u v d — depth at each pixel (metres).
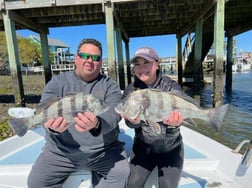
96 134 2.04
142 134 2.25
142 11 12.73
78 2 10.35
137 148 2.41
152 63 2.27
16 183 2.59
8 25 10.94
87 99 1.82
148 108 1.89
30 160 3.13
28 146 3.71
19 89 11.76
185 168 2.88
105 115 2.05
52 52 57.41
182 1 11.20
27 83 25.45
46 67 16.53
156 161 2.39
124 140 3.72
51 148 2.23
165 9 12.45
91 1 10.34
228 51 17.95
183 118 1.94
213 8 11.14
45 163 2.18
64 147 2.17
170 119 1.94
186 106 1.95
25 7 10.59
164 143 2.21
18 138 3.67
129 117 1.88
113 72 10.74
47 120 1.84
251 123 8.20
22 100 11.94
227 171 2.68
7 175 2.77
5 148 3.35
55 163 2.18
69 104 1.82
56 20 14.08
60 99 1.85
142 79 2.33
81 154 2.17
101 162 2.21
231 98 14.21
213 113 1.94
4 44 42.34
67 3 10.40
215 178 2.64
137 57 2.26
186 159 2.97
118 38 14.59
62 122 1.83
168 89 2.31
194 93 13.55
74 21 14.98
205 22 15.77
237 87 20.80
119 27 14.16
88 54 2.24
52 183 2.23
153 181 2.54
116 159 2.22
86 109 1.82
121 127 4.49
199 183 2.55
